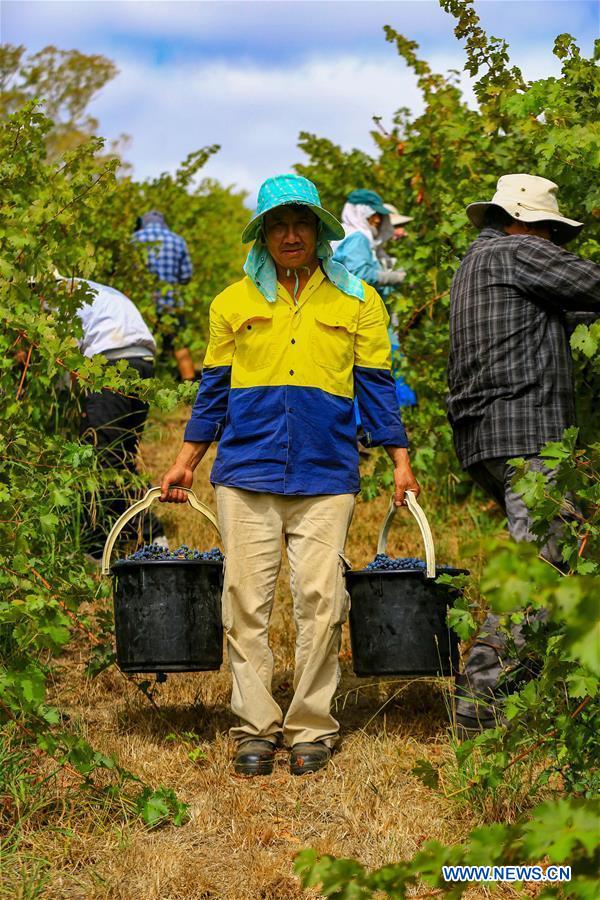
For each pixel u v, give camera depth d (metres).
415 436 6.12
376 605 3.66
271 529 3.67
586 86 4.26
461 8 4.54
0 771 3.15
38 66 20.98
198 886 2.82
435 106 6.73
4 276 3.87
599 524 3.04
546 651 2.89
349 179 9.83
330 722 3.66
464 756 3.01
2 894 2.69
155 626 3.64
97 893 2.76
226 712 4.12
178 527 6.41
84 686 4.32
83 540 5.33
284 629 4.84
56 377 5.57
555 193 3.95
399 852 2.97
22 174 4.81
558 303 3.70
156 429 8.65
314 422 3.65
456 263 5.61
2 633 3.79
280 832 3.17
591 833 1.55
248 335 3.66
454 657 3.70
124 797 3.20
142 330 5.50
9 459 4.09
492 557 1.52
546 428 3.67
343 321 3.68
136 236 9.30
